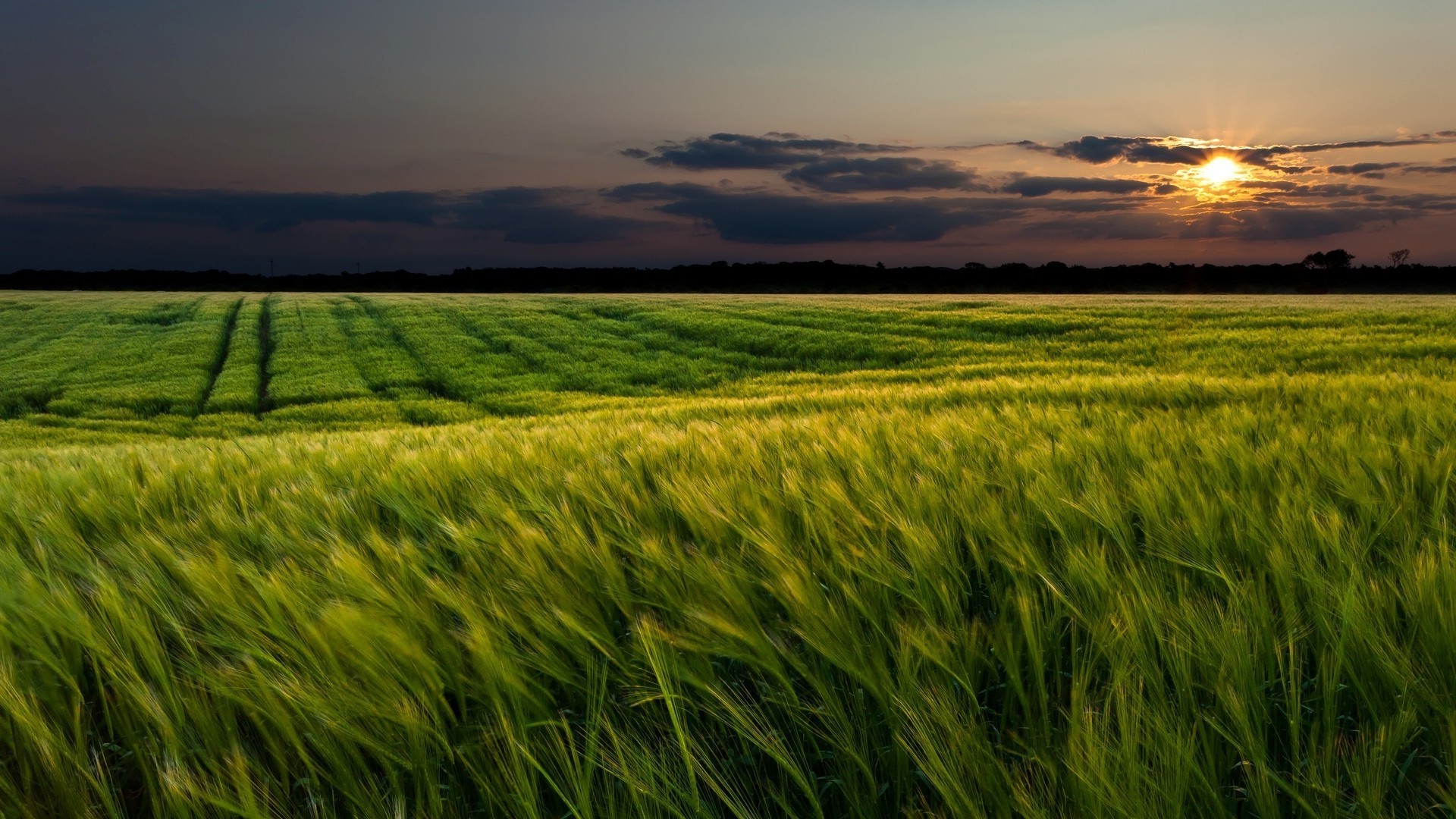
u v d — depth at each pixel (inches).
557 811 57.4
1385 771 48.3
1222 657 57.9
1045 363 794.8
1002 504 100.7
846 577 77.3
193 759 56.7
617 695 68.8
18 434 701.9
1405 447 121.1
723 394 828.6
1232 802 51.3
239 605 73.1
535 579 77.6
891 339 1088.8
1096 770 46.4
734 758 61.7
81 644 68.1
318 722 57.7
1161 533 86.7
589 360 1067.9
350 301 1982.0
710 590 73.5
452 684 64.8
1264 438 146.3
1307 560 74.2
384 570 83.0
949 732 51.8
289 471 161.3
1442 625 59.0
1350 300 1830.7
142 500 129.3
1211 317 1134.4
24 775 54.9
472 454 165.6
